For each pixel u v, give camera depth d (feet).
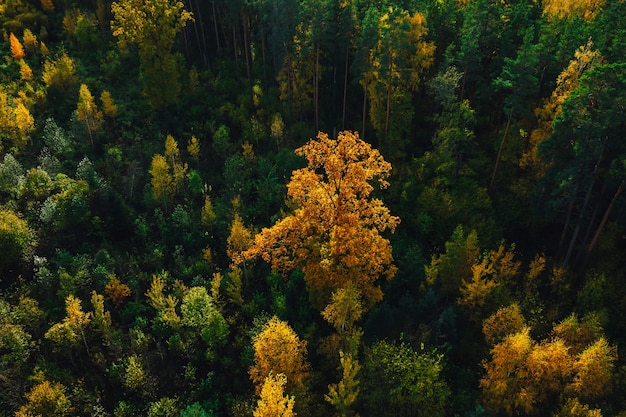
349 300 90.63
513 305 100.22
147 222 142.10
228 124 179.93
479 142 162.91
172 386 107.14
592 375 88.69
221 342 110.73
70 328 104.32
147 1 164.45
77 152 158.51
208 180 158.30
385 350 94.58
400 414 92.48
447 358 101.40
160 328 113.50
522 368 91.30
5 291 117.70
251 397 101.30
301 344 94.63
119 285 119.14
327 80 183.73
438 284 115.34
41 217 130.82
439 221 136.56
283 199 146.20
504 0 191.42
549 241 135.85
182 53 207.21
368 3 185.57
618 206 113.80
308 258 101.81
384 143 159.33
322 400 98.68
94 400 101.96
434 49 164.14
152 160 148.46
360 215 101.55
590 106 107.55
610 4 148.77
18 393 97.35
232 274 116.47
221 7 207.00
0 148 151.43
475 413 88.22
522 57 125.90
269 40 171.63
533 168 137.49
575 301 116.88
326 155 97.96
